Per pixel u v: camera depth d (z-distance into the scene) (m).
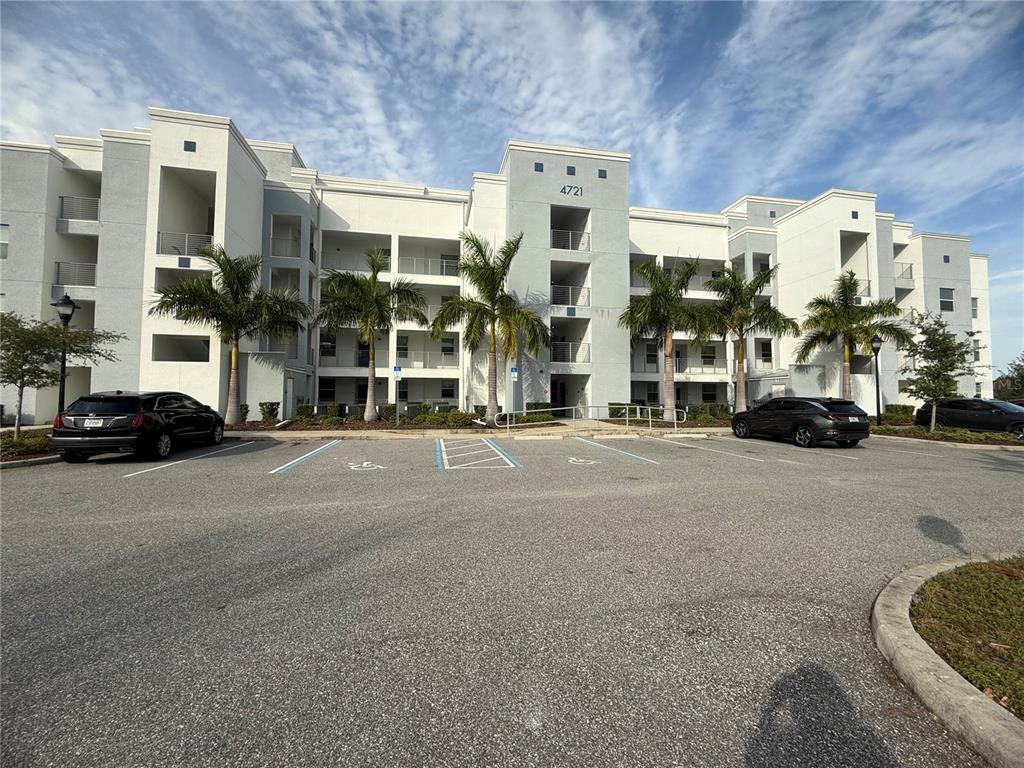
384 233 27.69
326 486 8.24
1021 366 31.78
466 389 27.22
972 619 3.27
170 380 20.47
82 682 2.71
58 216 21.75
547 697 2.60
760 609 3.66
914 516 6.41
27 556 4.77
